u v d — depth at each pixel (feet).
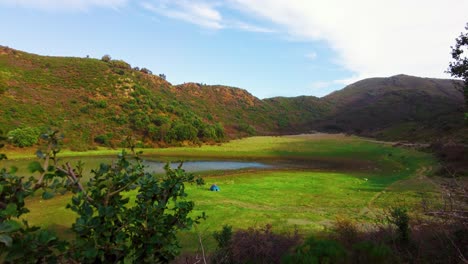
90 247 6.76
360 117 415.23
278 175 130.41
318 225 56.65
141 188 8.30
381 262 22.27
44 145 6.93
